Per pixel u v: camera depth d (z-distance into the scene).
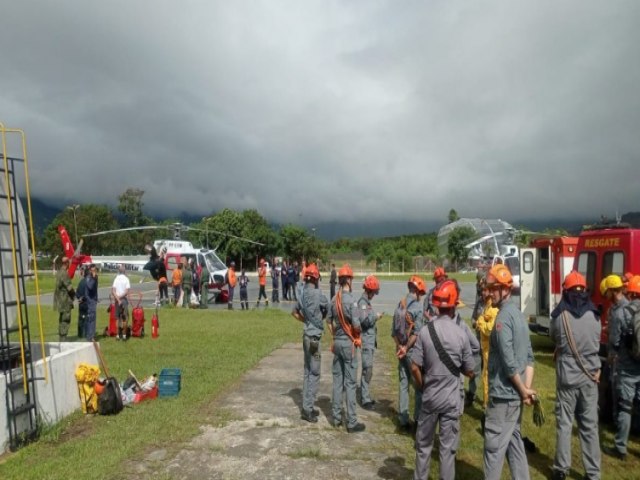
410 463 6.02
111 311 14.80
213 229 76.31
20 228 7.50
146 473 5.71
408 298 7.07
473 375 4.95
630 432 7.13
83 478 5.50
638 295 6.30
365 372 8.16
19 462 5.93
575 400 5.52
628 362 6.24
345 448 6.46
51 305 25.69
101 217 89.94
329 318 7.34
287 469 5.84
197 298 24.66
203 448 6.43
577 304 5.54
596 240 10.44
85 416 7.57
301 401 8.43
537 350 14.15
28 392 6.62
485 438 4.86
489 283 4.90
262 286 24.48
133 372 10.26
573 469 5.93
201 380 9.62
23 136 6.79
